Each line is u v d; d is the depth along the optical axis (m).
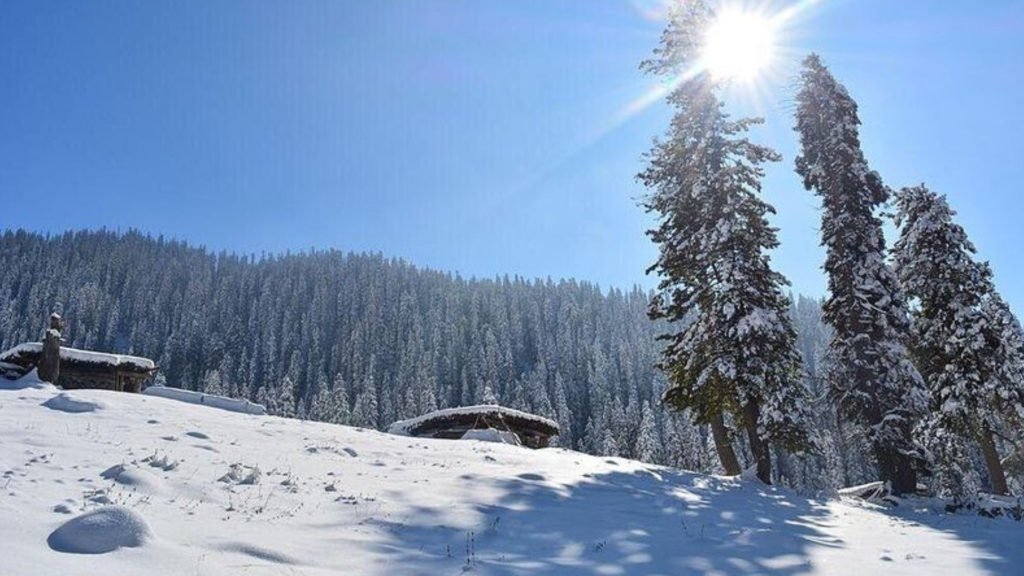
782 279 21.12
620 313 185.75
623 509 10.98
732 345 20.17
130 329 170.75
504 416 28.22
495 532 8.55
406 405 111.75
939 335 27.17
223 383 122.38
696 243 21.70
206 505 8.05
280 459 11.55
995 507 17.92
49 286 176.00
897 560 8.77
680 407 21.83
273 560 6.46
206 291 186.50
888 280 22.66
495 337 158.62
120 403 14.53
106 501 7.43
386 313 176.12
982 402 25.75
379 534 7.88
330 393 102.56
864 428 21.97
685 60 23.91
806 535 10.29
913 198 28.66
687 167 22.55
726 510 12.10
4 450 9.01
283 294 185.12
